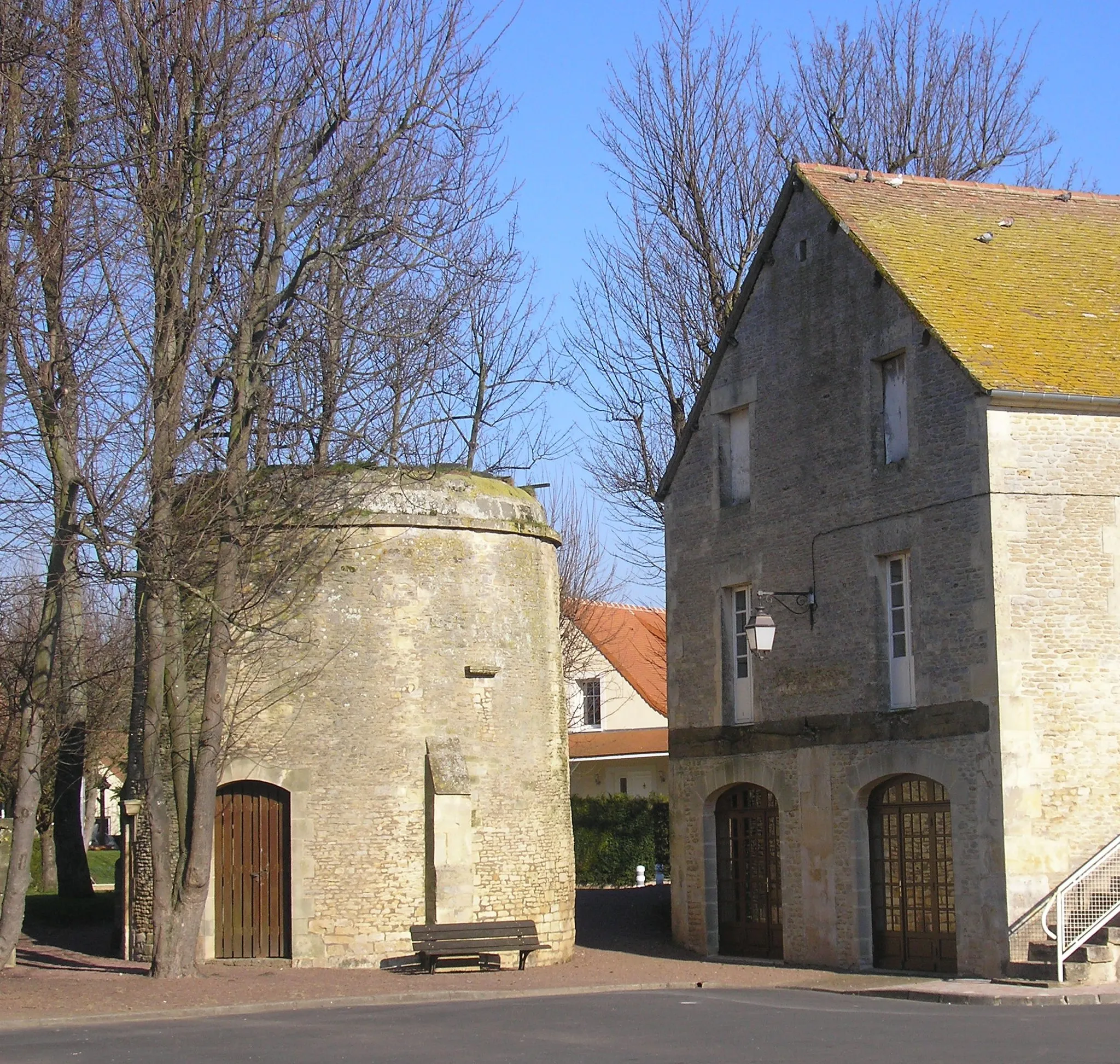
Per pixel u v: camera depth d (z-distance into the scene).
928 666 20.78
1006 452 19.91
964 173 32.50
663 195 31.70
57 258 18.84
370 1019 15.79
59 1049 13.70
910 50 32.78
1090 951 18.25
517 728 22.84
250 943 21.30
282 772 21.28
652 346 32.00
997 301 21.80
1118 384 20.44
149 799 19.58
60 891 32.19
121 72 19.28
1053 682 19.72
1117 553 20.22
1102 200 25.66
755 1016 15.67
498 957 21.72
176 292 19.20
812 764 22.92
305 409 20.56
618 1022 15.23
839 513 22.69
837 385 22.94
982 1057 12.20
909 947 21.33
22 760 20.09
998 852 19.36
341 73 20.39
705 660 25.48
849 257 22.86
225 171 19.84
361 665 21.72
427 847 21.61
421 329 21.41
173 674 20.00
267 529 20.17
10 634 29.61
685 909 25.55
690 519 26.12
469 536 22.73
